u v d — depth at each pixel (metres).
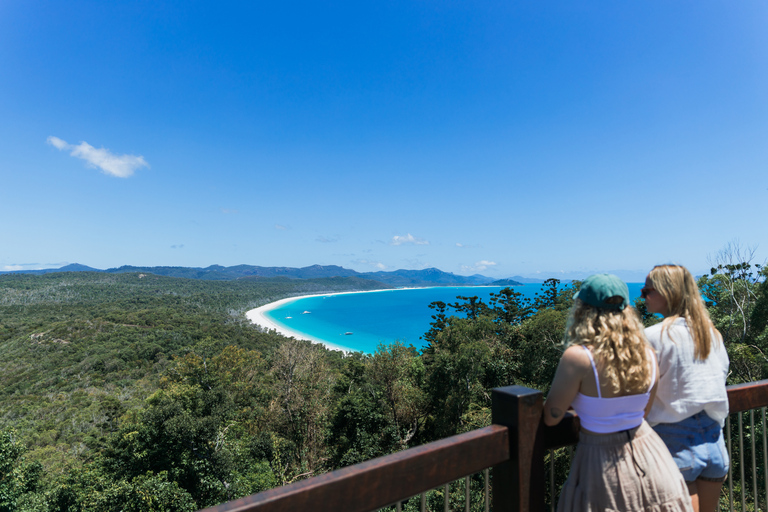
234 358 42.91
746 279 21.88
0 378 82.88
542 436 1.77
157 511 18.59
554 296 42.03
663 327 1.95
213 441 22.52
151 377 83.12
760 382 2.76
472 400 26.00
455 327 30.80
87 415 59.22
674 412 1.90
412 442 27.41
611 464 1.65
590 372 1.63
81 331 112.44
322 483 1.24
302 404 29.78
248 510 1.09
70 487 22.00
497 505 1.79
